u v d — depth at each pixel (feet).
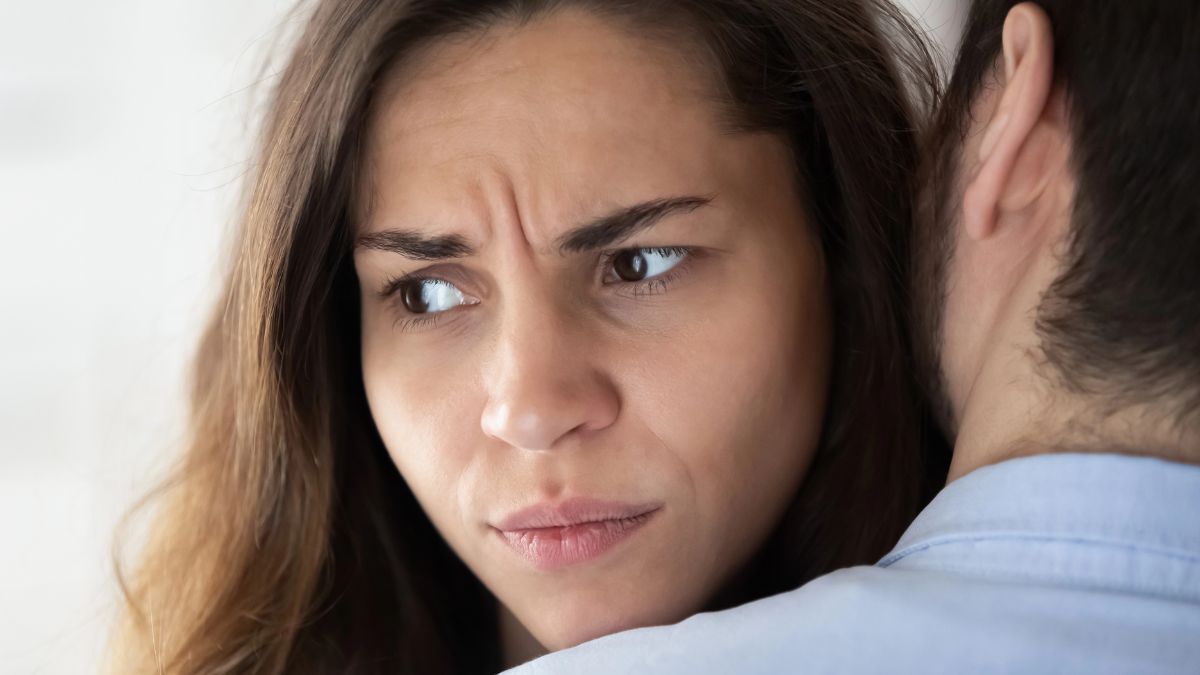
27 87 5.83
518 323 2.57
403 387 2.78
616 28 2.56
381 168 2.67
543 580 2.68
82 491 5.39
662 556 2.67
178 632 3.43
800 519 3.04
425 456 2.75
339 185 2.78
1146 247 1.84
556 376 2.53
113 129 5.79
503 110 2.54
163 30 5.80
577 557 2.64
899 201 2.87
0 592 4.99
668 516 2.64
